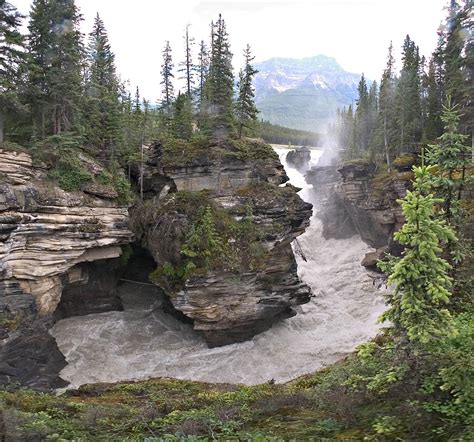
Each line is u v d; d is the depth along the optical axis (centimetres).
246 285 3167
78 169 3031
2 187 2488
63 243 2861
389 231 4578
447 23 4153
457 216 1627
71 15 3047
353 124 7269
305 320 3725
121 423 1411
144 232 3472
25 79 2964
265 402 1504
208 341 3186
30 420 1332
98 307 3512
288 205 3434
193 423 1306
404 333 1068
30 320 2586
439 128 4781
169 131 4231
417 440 896
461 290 1475
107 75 4112
